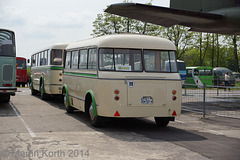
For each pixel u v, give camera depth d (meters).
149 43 8.87
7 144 6.54
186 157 5.80
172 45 9.11
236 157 5.86
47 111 12.51
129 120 10.67
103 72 8.48
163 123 9.41
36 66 19.09
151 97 8.45
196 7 17.88
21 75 35.38
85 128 8.78
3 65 12.83
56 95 15.66
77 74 10.52
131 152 6.11
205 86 11.78
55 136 7.49
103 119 8.79
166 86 8.60
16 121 9.79
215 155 5.98
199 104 12.09
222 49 50.97
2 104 14.83
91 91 9.03
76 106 10.68
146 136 7.85
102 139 7.32
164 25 18.95
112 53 8.62
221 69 38.72
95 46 8.99
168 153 6.08
